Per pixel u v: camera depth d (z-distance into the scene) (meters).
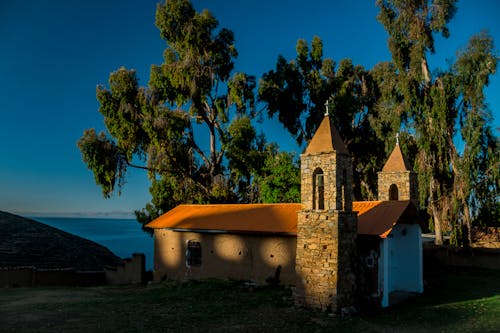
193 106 38.66
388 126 36.12
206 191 38.25
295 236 20.73
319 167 17.02
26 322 14.65
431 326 14.39
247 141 36.19
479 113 29.56
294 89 40.25
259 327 14.19
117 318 15.35
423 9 34.03
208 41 37.09
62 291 22.41
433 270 29.05
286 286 20.59
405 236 21.64
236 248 22.80
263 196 34.91
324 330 13.94
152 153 34.78
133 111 34.41
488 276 26.56
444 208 30.97
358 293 17.39
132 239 97.88
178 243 25.27
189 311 16.56
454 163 30.88
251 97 38.28
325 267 16.30
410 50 33.75
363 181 43.09
